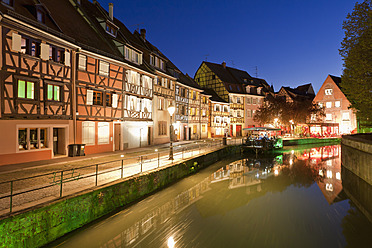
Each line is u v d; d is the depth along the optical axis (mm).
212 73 42719
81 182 8547
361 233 7531
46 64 12797
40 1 14469
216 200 10781
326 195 11648
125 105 19391
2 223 5137
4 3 10898
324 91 50031
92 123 16141
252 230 7691
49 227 6160
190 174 15445
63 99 13891
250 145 26734
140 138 21781
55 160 12789
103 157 15031
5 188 7648
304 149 31312
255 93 46000
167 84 27234
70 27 15742
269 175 16172
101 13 20922
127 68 19531
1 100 10656
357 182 13461
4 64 10711
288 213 9258
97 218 7777
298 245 6707
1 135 10766
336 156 25188
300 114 39281
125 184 9195
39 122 12453
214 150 21156
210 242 6852
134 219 8258
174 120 28734
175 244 6676
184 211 9336
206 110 37281
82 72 15297
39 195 6871
